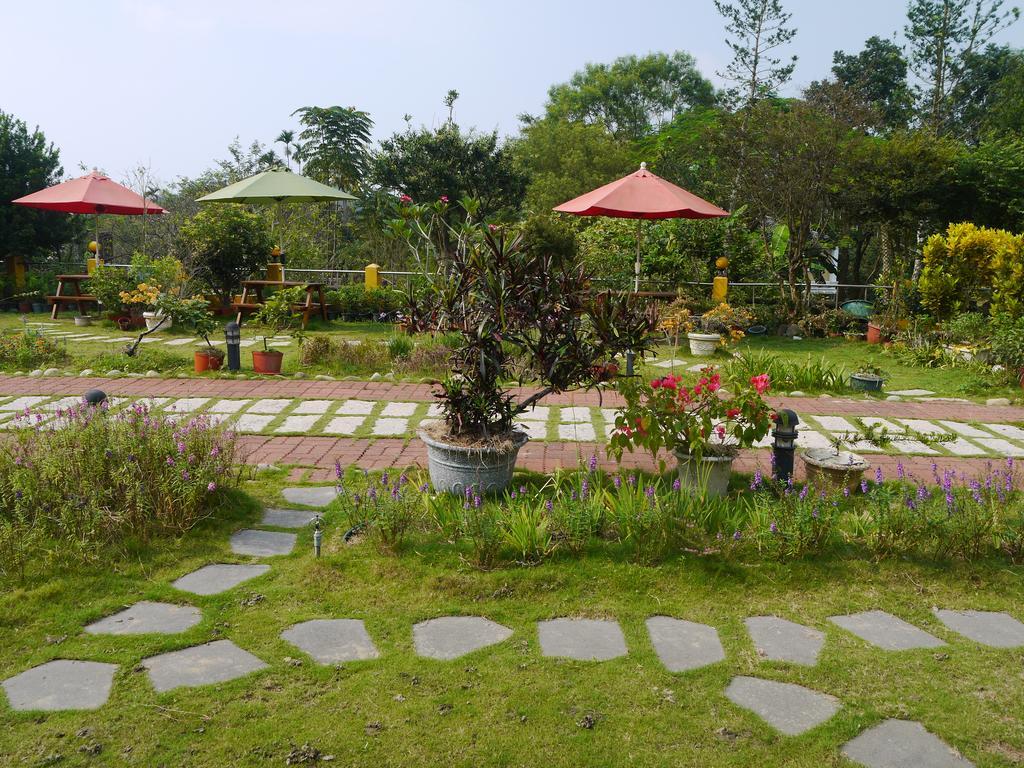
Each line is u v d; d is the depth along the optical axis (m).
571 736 2.76
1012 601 3.99
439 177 21.52
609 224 16.39
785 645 3.49
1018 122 22.89
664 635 3.56
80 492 4.42
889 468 6.24
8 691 2.94
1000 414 8.31
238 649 3.31
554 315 4.90
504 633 3.54
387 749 2.66
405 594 3.87
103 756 2.58
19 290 16.61
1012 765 2.66
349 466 6.00
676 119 36.72
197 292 14.48
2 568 3.82
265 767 2.55
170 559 4.16
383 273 16.11
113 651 3.24
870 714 2.93
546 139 36.06
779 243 16.59
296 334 10.45
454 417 5.18
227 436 5.48
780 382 9.41
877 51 31.39
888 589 4.06
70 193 14.75
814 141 13.57
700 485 5.09
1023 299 11.26
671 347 12.12
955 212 15.18
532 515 4.37
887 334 12.87
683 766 2.61
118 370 9.43
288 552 4.34
